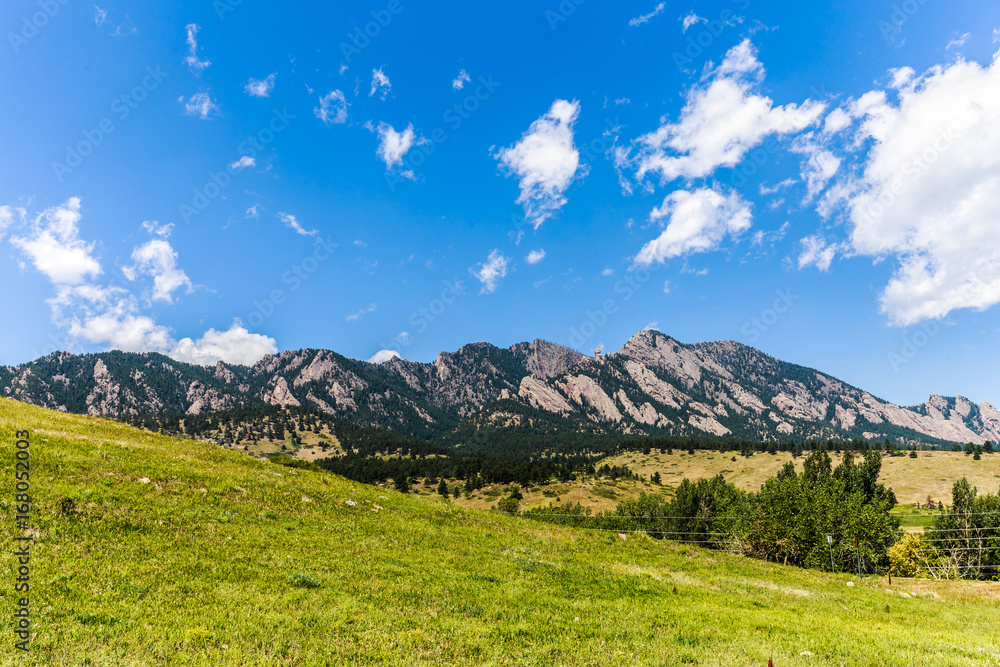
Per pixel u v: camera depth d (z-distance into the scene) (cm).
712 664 1559
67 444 2992
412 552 2619
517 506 19988
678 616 2161
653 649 1675
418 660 1401
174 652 1255
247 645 1346
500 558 2823
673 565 3469
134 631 1318
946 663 1636
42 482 2258
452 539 3098
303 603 1684
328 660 1329
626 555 3541
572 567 2881
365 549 2500
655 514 13712
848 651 1778
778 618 2281
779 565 4284
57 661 1126
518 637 1675
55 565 1605
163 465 3061
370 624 1609
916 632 2223
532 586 2366
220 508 2611
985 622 2700
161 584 1644
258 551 2145
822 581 3747
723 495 12988
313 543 2417
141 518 2180
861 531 8625
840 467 14788
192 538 2116
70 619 1316
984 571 9388
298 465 4941
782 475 14950
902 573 9269
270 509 2809
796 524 9081
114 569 1670
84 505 2131
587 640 1728
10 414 3988
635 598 2444
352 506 3394
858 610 2788
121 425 4872
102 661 1153
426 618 1744
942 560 9788
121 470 2719
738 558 4212
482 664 1432
